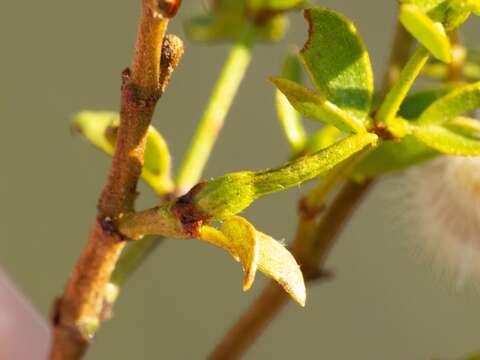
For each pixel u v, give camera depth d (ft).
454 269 0.46
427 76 0.49
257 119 0.96
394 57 0.48
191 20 0.54
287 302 0.47
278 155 0.96
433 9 0.37
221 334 1.01
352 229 0.98
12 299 0.59
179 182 0.45
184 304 1.01
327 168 0.37
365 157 0.45
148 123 0.39
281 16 0.52
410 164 0.45
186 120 0.96
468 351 0.98
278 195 0.95
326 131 0.46
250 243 0.36
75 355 0.43
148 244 0.44
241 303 1.01
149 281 1.00
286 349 1.00
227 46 0.97
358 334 1.00
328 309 1.01
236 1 0.53
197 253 1.01
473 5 0.37
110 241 0.40
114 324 0.98
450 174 0.46
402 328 1.00
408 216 0.47
